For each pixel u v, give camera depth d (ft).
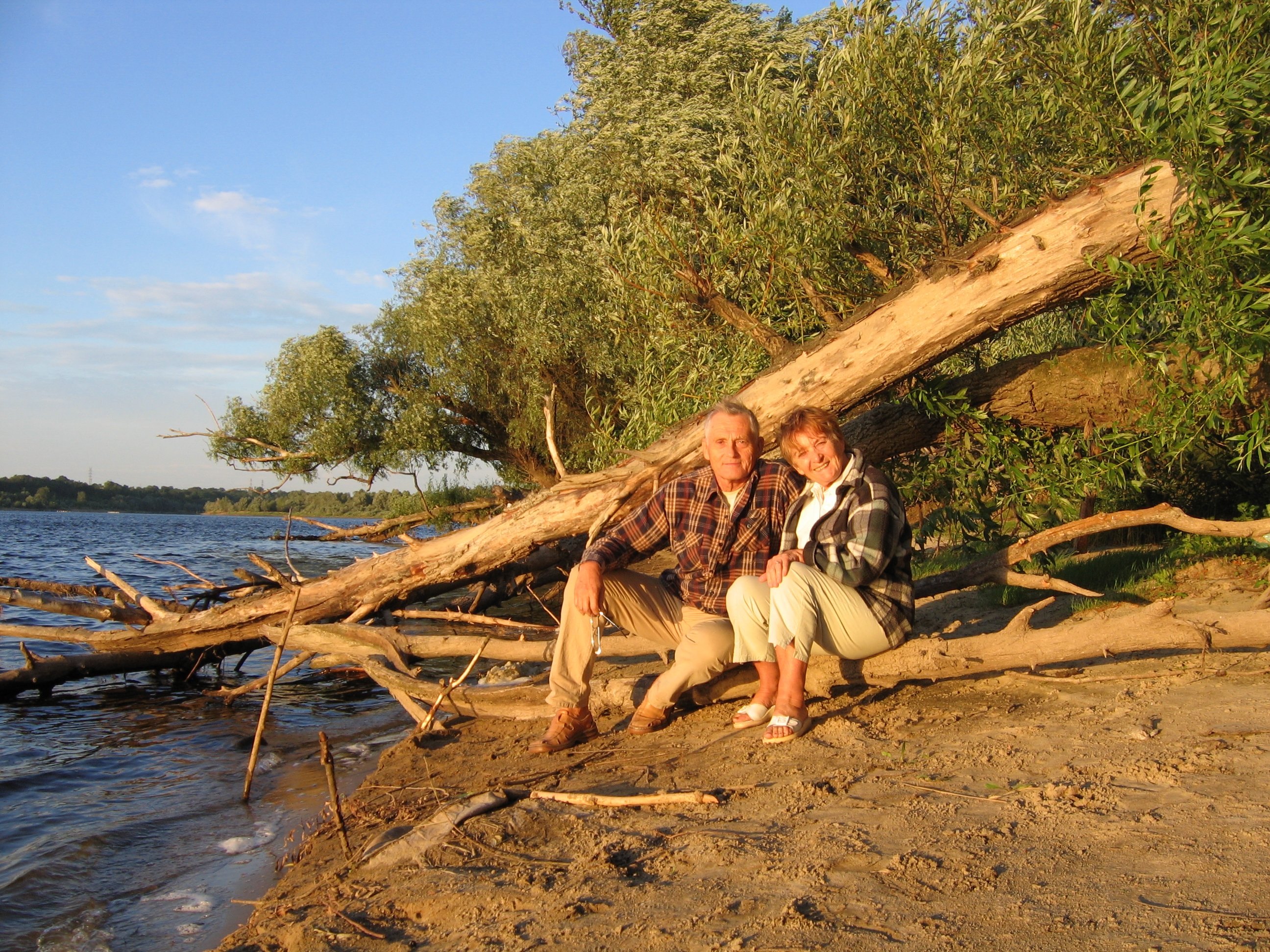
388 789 14.40
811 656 13.80
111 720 23.67
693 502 13.70
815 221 21.74
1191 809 8.39
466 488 60.23
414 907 8.86
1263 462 18.24
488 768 14.51
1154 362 18.24
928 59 20.48
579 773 12.92
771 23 38.24
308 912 9.26
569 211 41.55
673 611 14.40
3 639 40.19
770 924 7.15
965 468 22.29
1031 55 19.94
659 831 9.98
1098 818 8.51
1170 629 13.03
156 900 11.69
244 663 32.04
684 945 7.06
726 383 23.43
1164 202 16.20
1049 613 19.03
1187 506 25.43
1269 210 15.76
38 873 12.76
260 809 15.58
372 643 22.12
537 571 33.88
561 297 44.19
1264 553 20.18
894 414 22.77
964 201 19.26
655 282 23.91
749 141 23.58
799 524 13.20
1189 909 6.40
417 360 61.05
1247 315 15.83
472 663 17.44
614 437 29.91
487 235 50.78
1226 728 10.75
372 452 59.98
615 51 38.06
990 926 6.62
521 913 8.25
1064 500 21.40
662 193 29.96
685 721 14.79
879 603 12.92
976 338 18.80
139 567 80.89
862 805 9.88
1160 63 18.75
